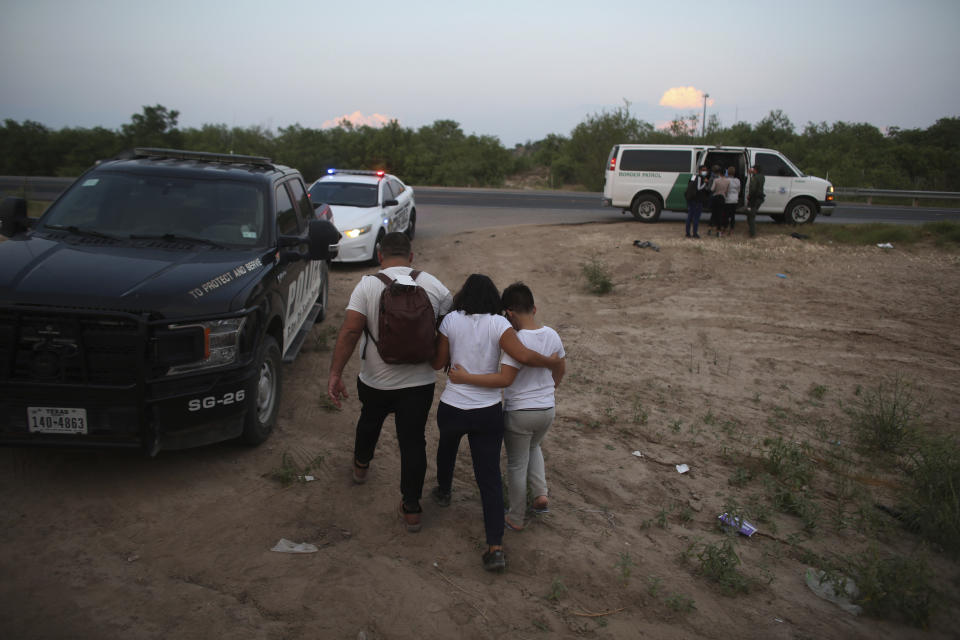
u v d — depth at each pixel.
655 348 8.10
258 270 4.65
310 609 3.12
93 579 3.21
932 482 4.71
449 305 3.87
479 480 3.61
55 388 3.70
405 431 3.76
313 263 7.14
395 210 13.20
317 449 4.85
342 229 11.55
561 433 5.54
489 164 57.75
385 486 4.39
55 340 3.72
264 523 3.83
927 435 5.83
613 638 3.10
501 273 12.00
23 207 4.82
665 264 12.78
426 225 18.47
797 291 11.13
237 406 4.18
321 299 7.93
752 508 4.50
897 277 12.30
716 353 8.01
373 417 4.03
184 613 3.01
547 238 15.34
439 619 3.13
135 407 3.76
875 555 3.73
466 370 3.58
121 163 5.55
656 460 5.16
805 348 8.33
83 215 4.98
